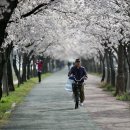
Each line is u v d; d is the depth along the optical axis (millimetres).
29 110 29859
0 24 21594
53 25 38875
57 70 173625
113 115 26750
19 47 49906
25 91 49438
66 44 90438
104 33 44500
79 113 27969
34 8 29141
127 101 37125
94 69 131375
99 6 33656
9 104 33438
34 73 95625
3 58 34188
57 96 42531
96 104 34188
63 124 22797
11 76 49312
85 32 46781
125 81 45594
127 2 34719
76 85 31047
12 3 20234
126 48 46750
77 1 32844
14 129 21156
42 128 21422
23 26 33500
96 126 21859
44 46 72500
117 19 37219
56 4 30906
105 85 59031
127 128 21062
